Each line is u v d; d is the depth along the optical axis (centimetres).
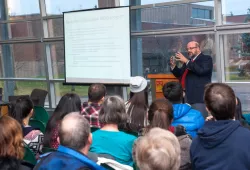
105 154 220
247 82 481
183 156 214
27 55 707
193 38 509
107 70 545
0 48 748
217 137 169
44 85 699
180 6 512
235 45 483
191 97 444
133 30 566
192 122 268
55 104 694
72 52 582
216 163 170
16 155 184
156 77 476
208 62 435
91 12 552
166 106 224
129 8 511
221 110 173
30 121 360
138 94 313
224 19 487
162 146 131
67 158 157
